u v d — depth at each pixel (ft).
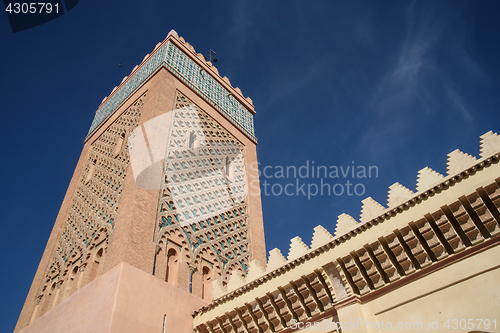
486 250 32.76
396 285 35.99
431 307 33.37
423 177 38.29
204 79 82.43
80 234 58.75
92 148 77.87
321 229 43.09
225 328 44.96
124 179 57.67
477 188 33.78
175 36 82.17
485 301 31.19
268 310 42.75
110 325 37.91
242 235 64.59
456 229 34.78
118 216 51.47
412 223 36.27
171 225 53.42
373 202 40.27
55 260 60.03
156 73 73.31
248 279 46.80
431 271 34.65
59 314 45.44
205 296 52.11
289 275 42.22
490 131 35.37
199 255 54.49
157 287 45.01
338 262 39.11
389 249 37.42
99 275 44.70
